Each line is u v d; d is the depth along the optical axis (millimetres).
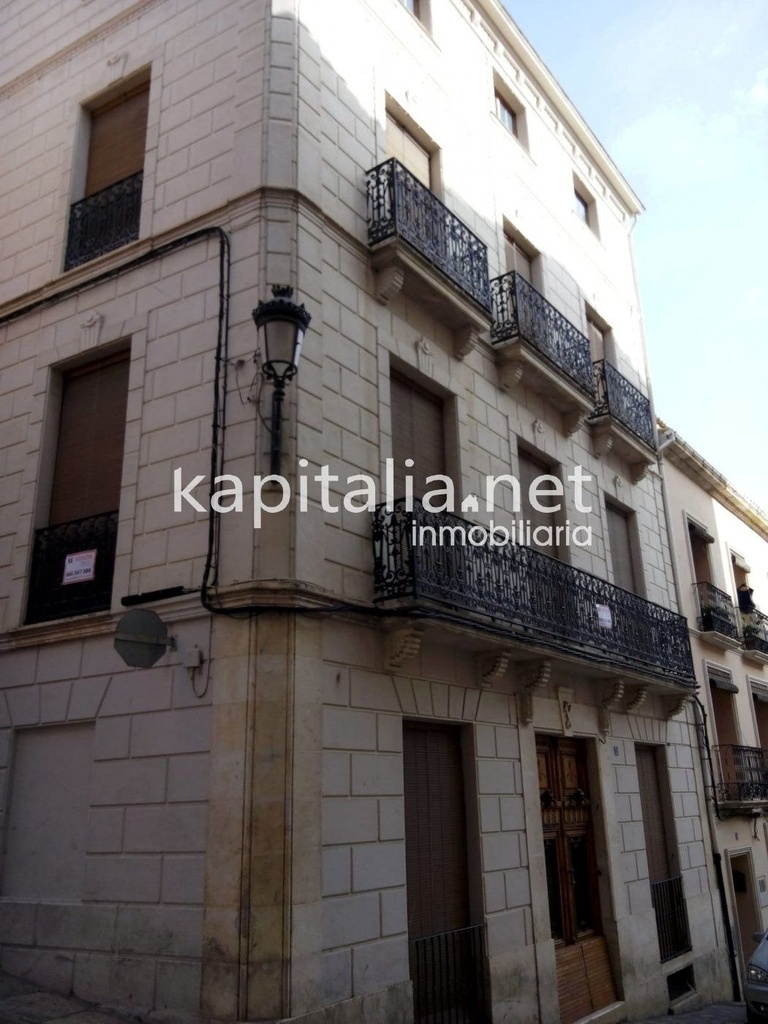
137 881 7457
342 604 8102
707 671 17438
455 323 11031
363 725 8086
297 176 9070
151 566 8352
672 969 12727
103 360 9859
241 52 9750
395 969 7746
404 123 11812
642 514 16031
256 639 7438
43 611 9109
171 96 10273
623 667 12148
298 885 6969
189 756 7488
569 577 11289
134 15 11141
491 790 9719
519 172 14633
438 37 13016
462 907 9125
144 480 8750
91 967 7477
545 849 10844
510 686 10500
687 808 14781
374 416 9391
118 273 9805
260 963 6660
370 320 9727
